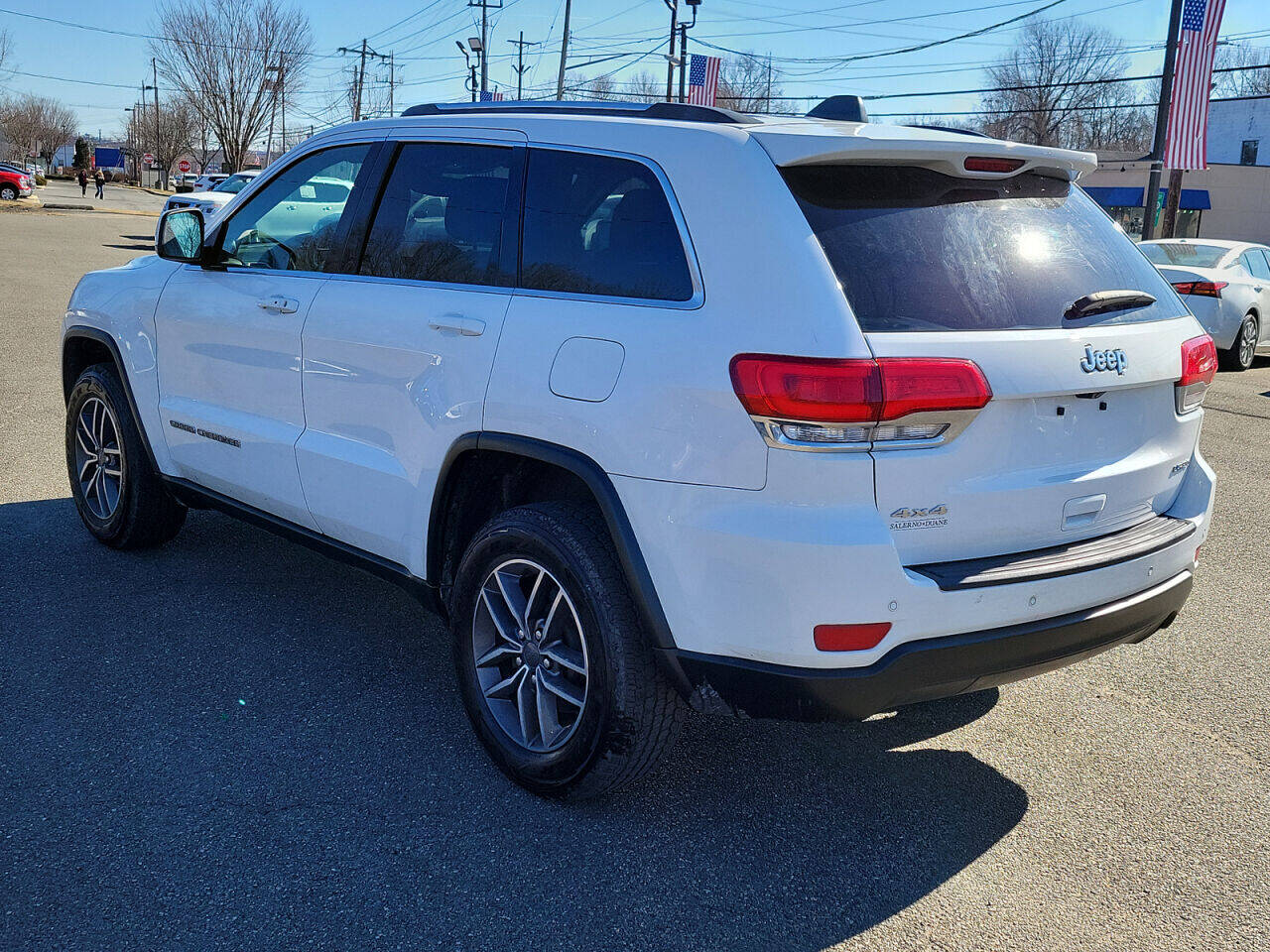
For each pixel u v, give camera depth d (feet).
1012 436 8.79
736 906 8.77
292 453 12.40
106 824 9.41
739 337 8.48
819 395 8.06
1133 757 11.54
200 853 9.08
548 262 10.11
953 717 12.39
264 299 12.76
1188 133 72.90
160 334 14.44
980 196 9.56
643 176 9.63
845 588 8.21
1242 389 37.91
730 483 8.45
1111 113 224.33
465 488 10.85
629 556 9.00
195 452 14.11
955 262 8.96
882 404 8.09
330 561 16.19
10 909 8.27
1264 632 15.16
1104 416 9.46
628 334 9.13
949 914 8.80
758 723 12.00
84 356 16.69
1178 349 10.08
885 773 11.05
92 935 8.04
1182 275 42.19
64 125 443.73
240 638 13.34
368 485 11.50
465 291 10.66
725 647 8.68
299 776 10.34
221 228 13.96
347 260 12.12
